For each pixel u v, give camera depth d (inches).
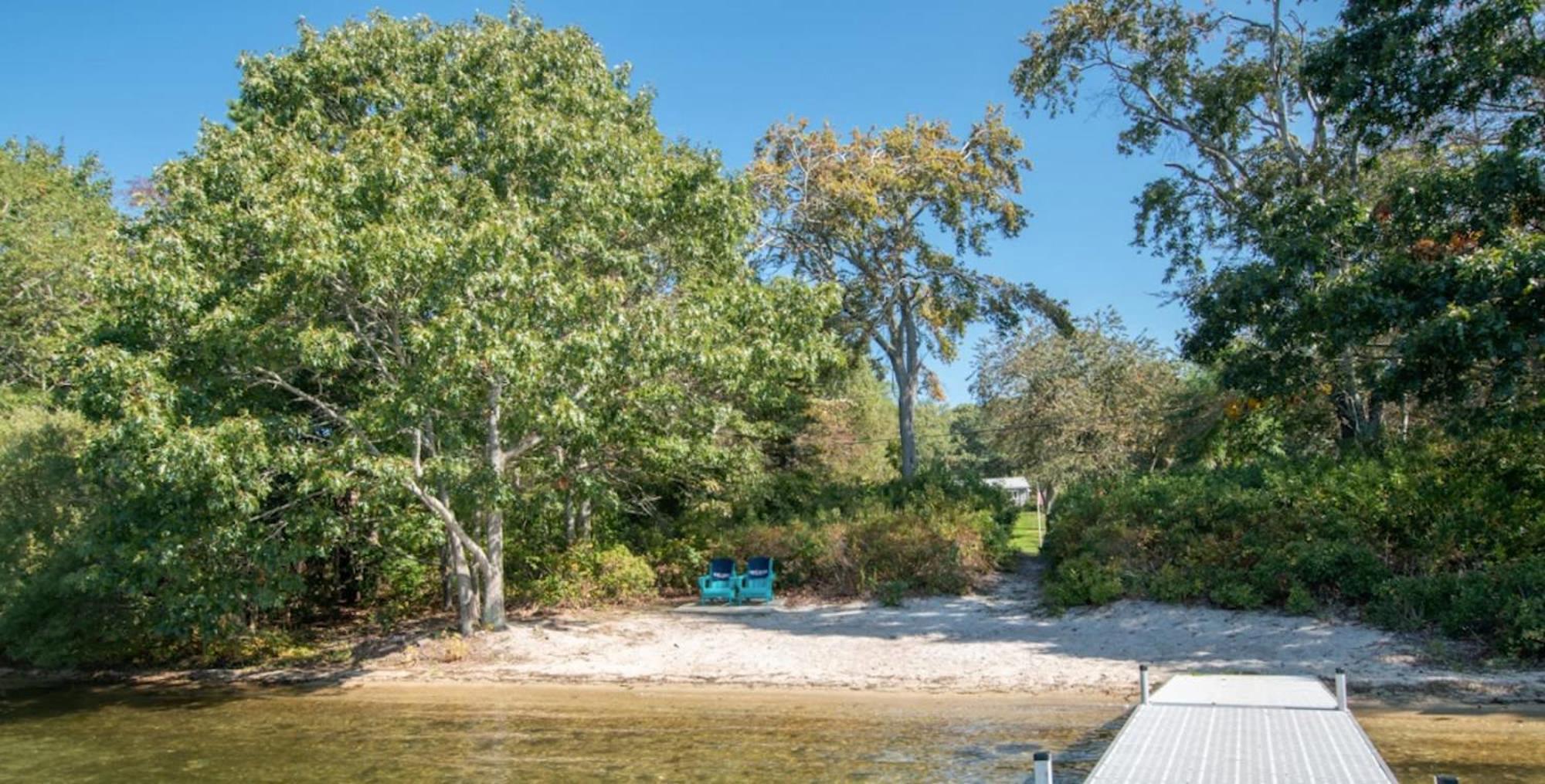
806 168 1286.9
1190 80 1163.3
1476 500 672.4
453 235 604.4
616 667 676.7
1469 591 590.2
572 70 776.3
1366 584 655.8
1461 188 589.9
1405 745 420.8
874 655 676.7
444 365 590.6
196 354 632.4
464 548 822.5
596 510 967.0
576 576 890.1
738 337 706.2
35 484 747.4
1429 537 670.5
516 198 656.4
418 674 689.0
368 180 613.0
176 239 600.4
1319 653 594.9
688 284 750.5
